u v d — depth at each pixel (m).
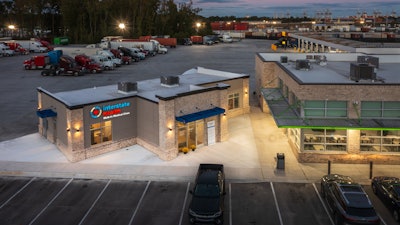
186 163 24.36
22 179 22.30
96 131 25.47
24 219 17.86
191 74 38.34
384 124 22.80
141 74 59.12
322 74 28.52
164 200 19.78
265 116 36.00
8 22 130.38
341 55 38.09
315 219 17.89
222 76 36.97
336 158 24.22
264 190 20.89
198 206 17.44
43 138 29.08
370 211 16.20
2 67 67.31
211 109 27.44
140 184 21.67
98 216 18.17
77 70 57.34
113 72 61.66
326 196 19.23
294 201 19.66
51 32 131.25
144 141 26.91
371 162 22.06
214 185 18.59
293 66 32.84
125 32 118.12
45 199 19.89
